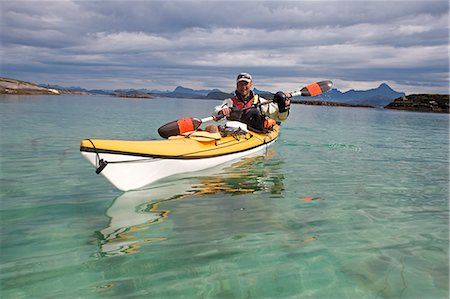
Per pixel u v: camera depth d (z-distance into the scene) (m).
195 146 4.80
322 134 10.14
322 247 2.42
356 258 2.27
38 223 2.78
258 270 2.08
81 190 3.73
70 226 2.73
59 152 5.73
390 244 2.50
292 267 2.13
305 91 6.35
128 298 1.77
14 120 10.16
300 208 3.28
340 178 4.56
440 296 1.84
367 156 6.46
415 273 2.08
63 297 1.77
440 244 2.52
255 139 6.19
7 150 5.78
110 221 2.85
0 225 2.72
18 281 1.91
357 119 18.45
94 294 1.80
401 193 3.92
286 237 2.59
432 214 3.20
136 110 19.48
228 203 3.38
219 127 5.70
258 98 6.44
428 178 4.73
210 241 2.49
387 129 12.91
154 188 3.88
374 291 1.88
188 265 2.13
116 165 3.76
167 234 2.61
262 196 3.64
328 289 1.89
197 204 3.34
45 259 2.18
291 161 5.62
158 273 2.03
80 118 12.20
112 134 8.37
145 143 4.21
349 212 3.20
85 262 2.15
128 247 2.37
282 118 6.51
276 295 1.82
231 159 5.39
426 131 12.51
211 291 1.85
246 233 2.65
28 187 3.78
